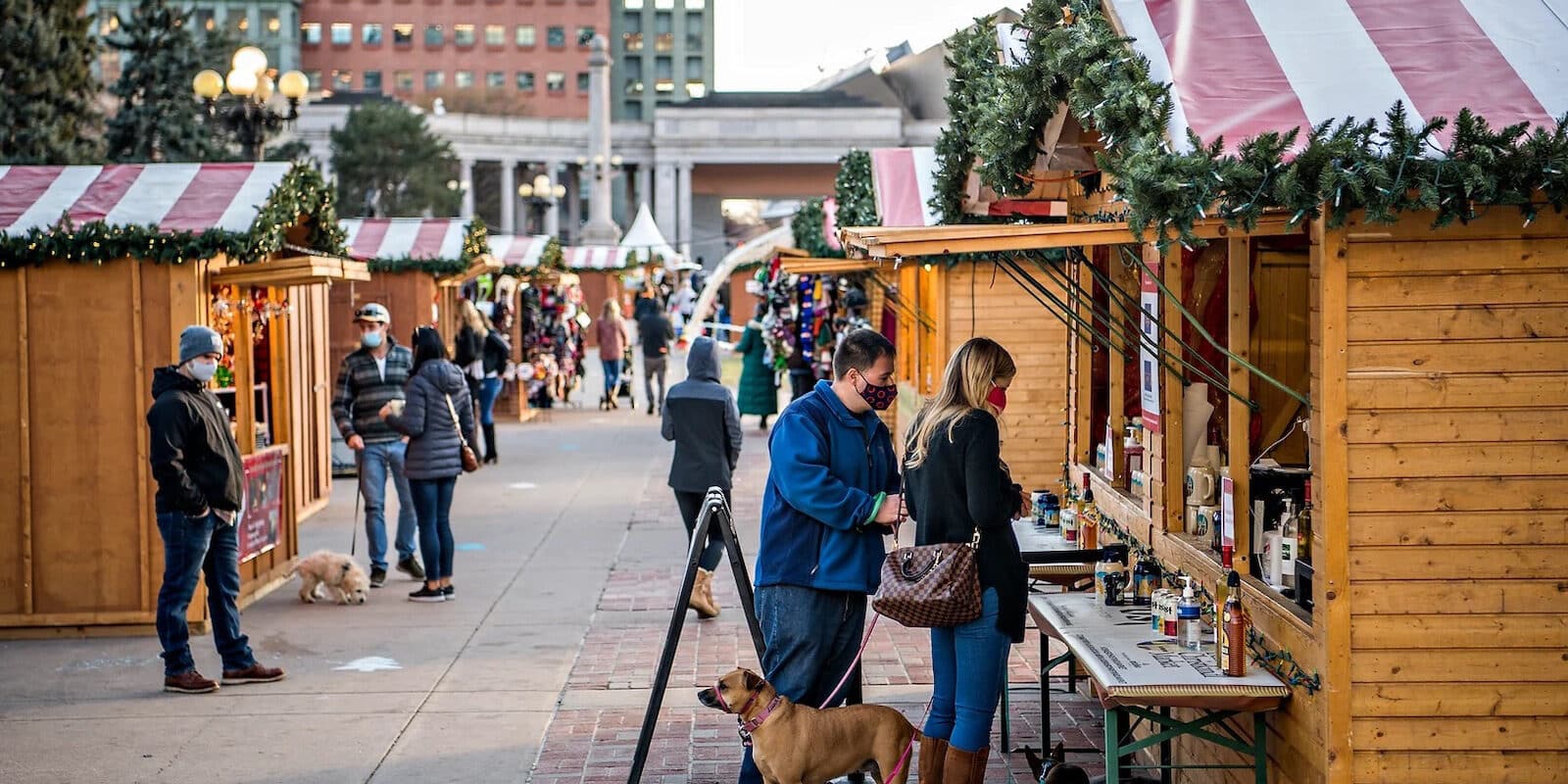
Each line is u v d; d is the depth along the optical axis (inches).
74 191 372.8
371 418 427.2
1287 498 202.8
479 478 663.1
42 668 328.2
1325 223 163.9
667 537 505.7
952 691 210.2
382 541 429.4
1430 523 168.6
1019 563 204.2
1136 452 268.7
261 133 728.3
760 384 871.1
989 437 201.2
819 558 214.2
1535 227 166.1
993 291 492.1
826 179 3705.7
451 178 3068.4
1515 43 178.9
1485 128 156.6
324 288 580.4
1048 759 237.3
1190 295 231.8
